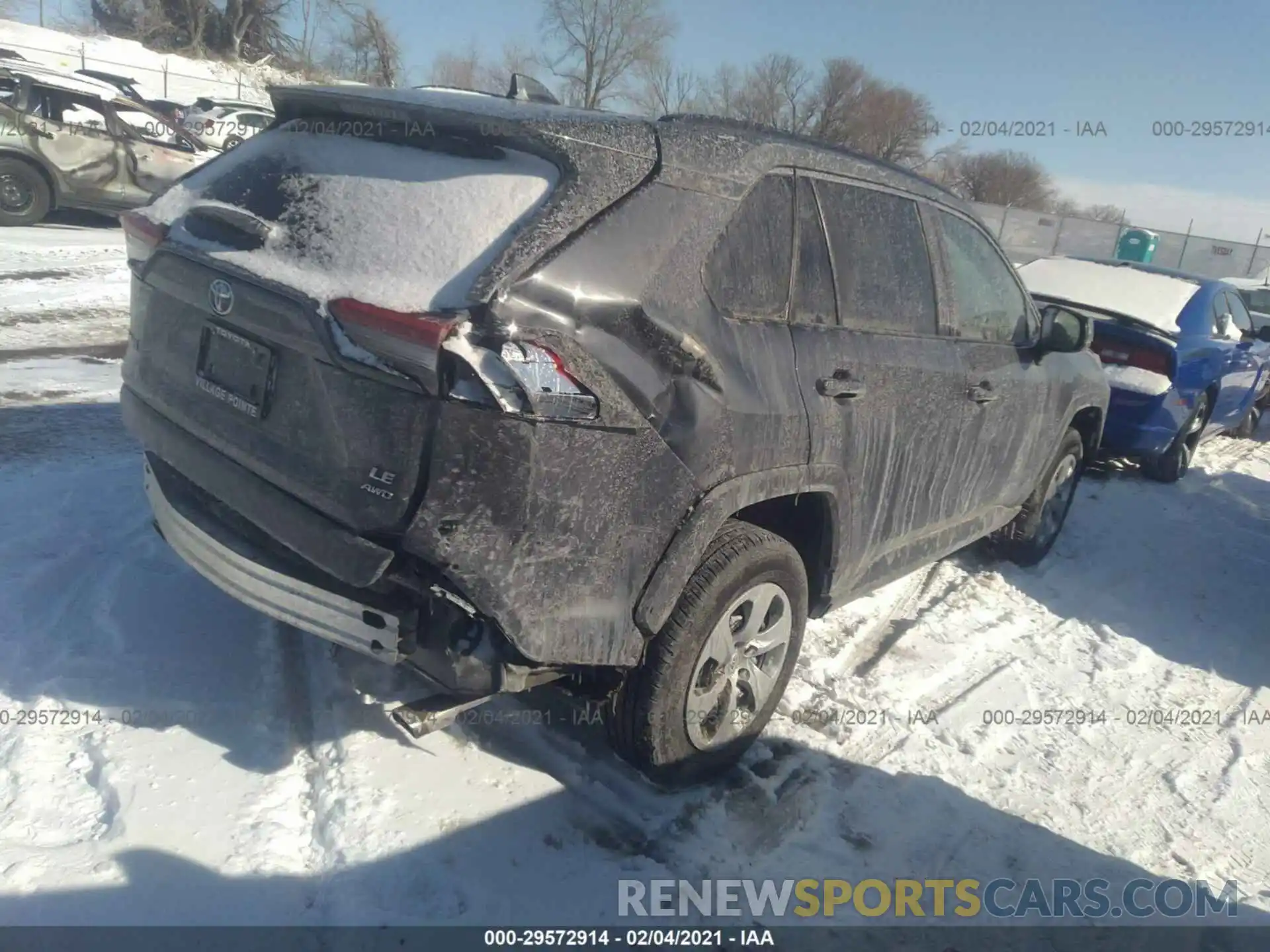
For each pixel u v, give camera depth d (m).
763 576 3.09
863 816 3.22
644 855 2.88
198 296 2.74
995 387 4.20
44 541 4.14
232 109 19.53
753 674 3.23
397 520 2.38
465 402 2.31
